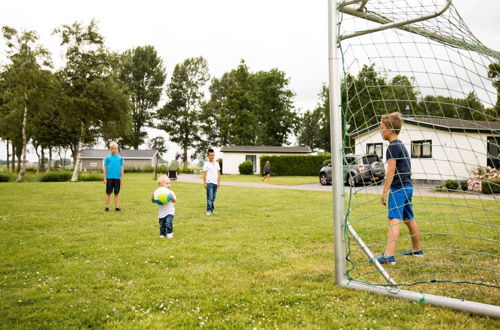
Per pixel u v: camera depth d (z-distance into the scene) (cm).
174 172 3173
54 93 2814
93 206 1008
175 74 6344
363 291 327
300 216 816
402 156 409
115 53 3050
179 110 6319
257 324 260
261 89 5644
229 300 307
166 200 567
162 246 516
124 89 3186
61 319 269
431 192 1436
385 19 371
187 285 345
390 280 326
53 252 476
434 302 291
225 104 5719
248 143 5325
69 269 397
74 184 2144
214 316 275
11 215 820
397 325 256
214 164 853
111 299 310
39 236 585
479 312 271
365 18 366
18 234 603
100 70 2914
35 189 1670
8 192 1483
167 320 267
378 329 250
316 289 333
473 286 337
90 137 4816
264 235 595
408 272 381
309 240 555
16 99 2750
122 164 917
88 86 2836
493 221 728
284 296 314
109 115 3092
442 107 347
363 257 448
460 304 279
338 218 345
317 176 3466
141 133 6281
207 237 580
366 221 748
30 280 361
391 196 419
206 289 334
